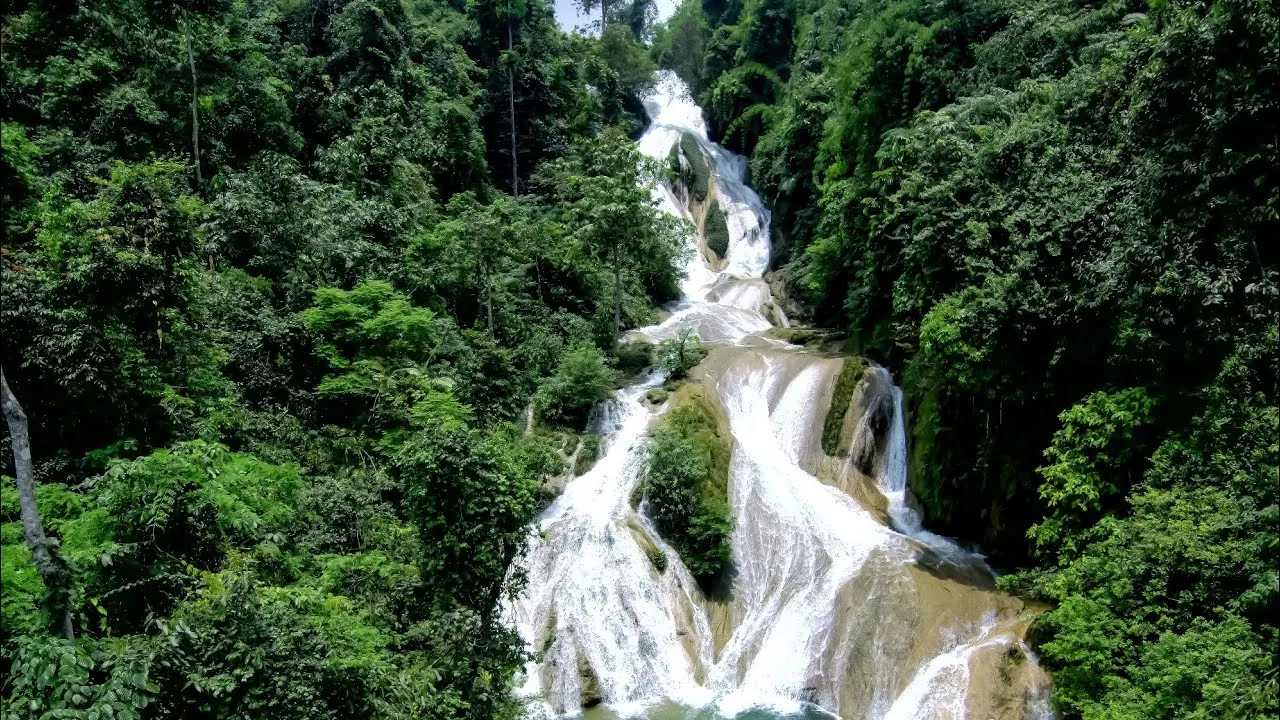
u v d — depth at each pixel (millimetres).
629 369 28375
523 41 44875
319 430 19641
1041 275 15414
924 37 23562
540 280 32094
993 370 15977
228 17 29281
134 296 13539
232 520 11281
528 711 15570
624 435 23453
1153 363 13211
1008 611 15383
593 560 19047
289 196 22812
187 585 10781
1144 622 11344
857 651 15742
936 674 14195
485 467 13414
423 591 14125
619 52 56562
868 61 25125
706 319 34062
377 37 34094
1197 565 10695
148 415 13680
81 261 13125
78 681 7645
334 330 21484
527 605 18375
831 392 23375
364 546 15844
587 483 22125
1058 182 15656
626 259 34469
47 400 12539
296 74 33406
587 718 15609
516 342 28266
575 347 28094
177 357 15086
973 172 17438
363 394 20391
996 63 22484
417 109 35156
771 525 19953
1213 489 10906
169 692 8664
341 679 9758
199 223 21422
